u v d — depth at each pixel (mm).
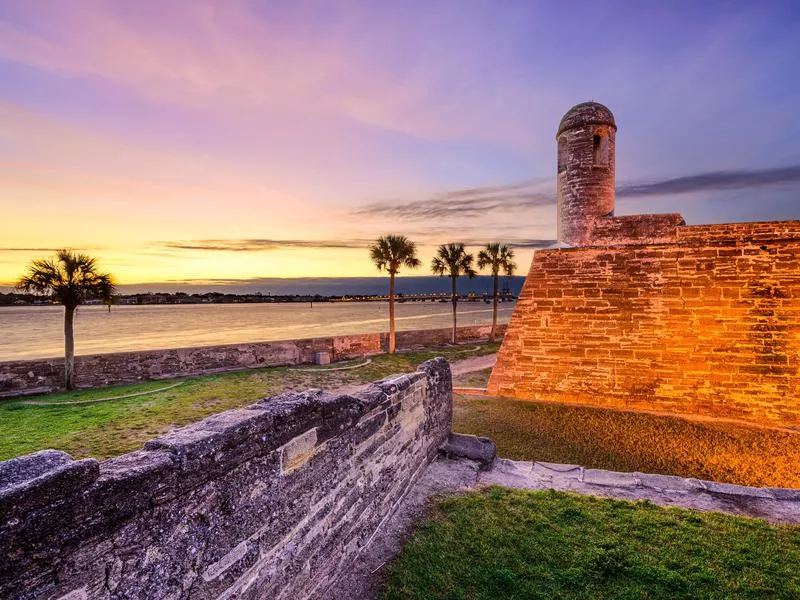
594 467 7738
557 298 12578
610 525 4906
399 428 5500
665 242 11672
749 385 10617
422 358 22266
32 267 13438
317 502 3617
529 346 12758
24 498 1641
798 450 8391
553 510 5277
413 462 6027
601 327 12078
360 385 15656
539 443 8844
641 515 5156
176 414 11047
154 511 2174
